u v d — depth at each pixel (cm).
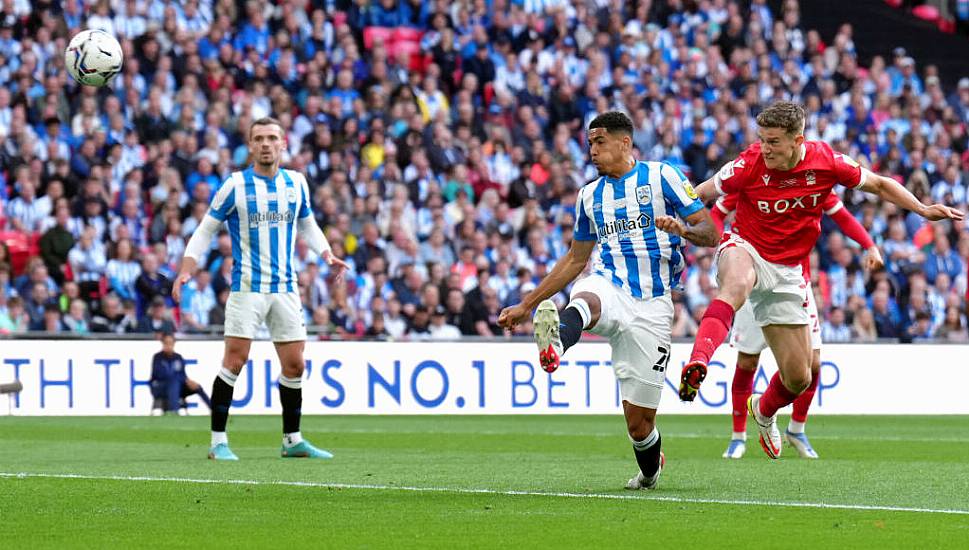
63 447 3189
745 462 2728
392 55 6750
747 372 2870
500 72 6688
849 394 5219
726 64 7238
